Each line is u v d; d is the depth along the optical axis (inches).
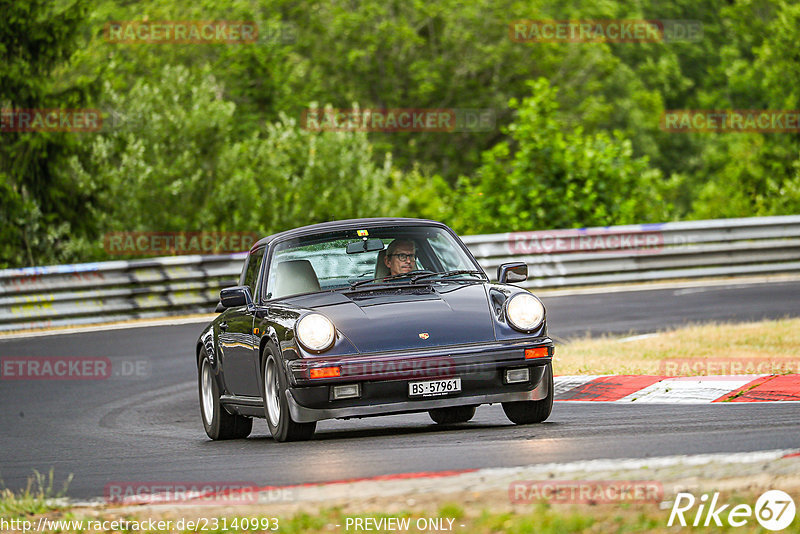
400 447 1039.6
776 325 1952.5
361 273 1259.8
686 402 1302.9
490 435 1088.8
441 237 1301.7
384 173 4613.7
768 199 5128.0
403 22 7657.5
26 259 4229.8
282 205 4456.2
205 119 4618.6
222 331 1323.8
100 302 2834.6
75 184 4325.8
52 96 4362.7
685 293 2832.2
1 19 4281.5
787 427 1006.4
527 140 3791.8
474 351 1107.3
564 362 1670.8
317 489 824.3
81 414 1624.0
